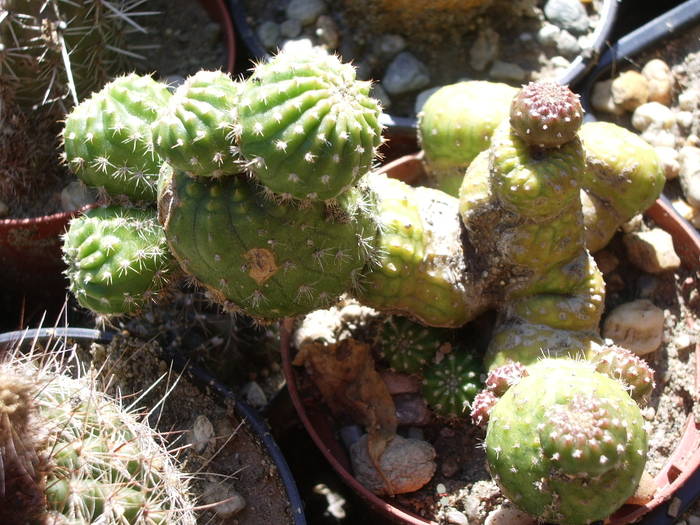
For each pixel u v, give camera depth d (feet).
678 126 1.30
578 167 0.97
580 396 0.90
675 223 1.20
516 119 0.95
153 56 1.41
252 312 0.99
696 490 1.06
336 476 1.25
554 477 0.91
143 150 1.03
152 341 1.10
